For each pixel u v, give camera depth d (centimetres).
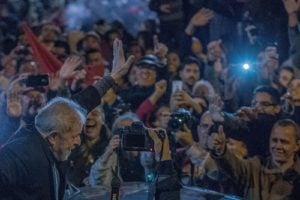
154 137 609
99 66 1070
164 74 1071
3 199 596
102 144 839
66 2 1636
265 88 836
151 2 1278
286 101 848
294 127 748
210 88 995
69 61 855
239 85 1020
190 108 913
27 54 1195
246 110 819
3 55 1311
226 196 584
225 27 1116
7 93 874
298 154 754
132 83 1091
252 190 750
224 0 1110
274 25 1053
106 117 930
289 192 745
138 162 795
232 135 801
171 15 1257
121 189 598
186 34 1157
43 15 1527
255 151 805
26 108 879
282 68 955
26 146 597
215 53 1076
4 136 865
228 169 739
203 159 763
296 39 966
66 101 612
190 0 1229
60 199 606
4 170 589
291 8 973
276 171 749
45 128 600
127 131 611
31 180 594
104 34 1325
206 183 772
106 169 772
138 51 1227
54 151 604
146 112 982
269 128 809
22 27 1339
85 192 601
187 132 742
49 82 857
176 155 771
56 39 1293
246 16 1087
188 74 1059
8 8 1459
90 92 703
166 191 580
